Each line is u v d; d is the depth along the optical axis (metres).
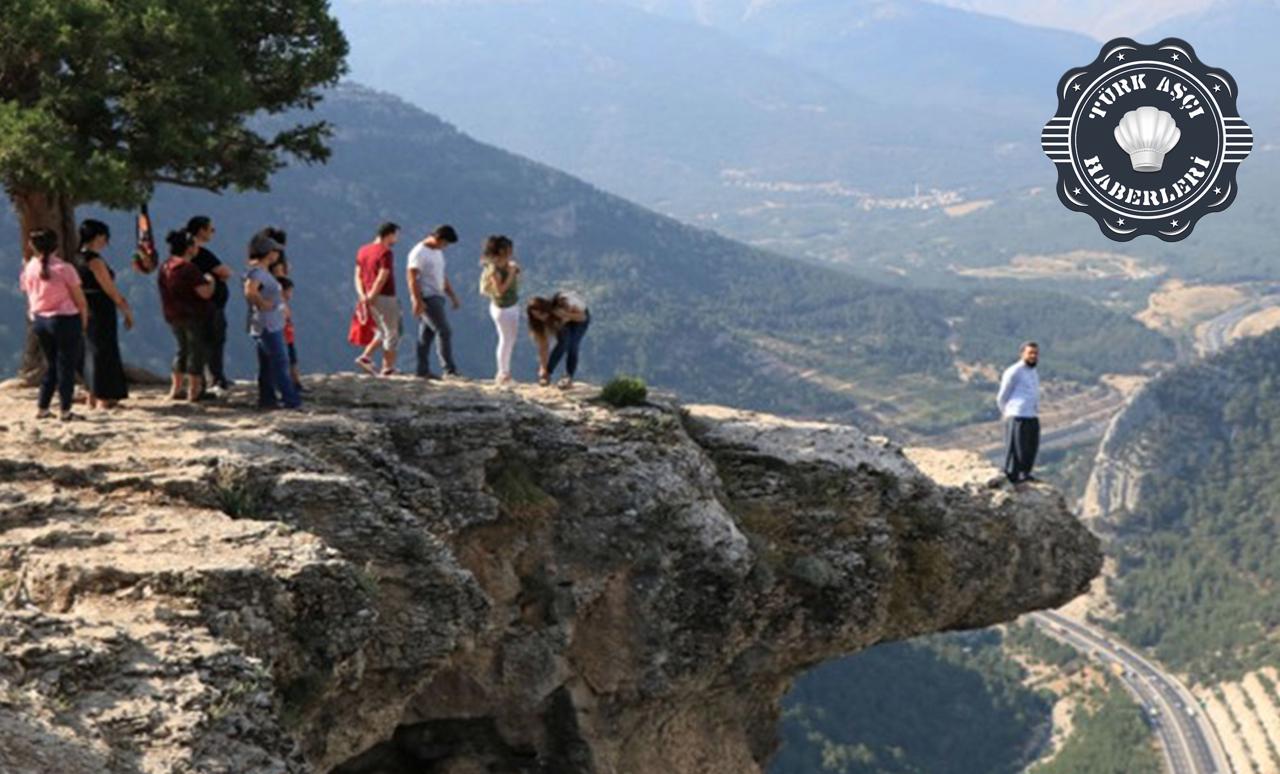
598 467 23.94
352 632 14.31
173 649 11.75
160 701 10.95
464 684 22.78
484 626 17.94
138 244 24.59
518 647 22.97
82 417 19.97
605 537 23.64
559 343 27.17
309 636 14.02
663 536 24.03
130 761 10.16
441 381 26.19
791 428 28.23
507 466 23.27
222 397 23.02
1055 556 30.44
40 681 10.64
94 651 11.20
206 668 11.65
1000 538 29.47
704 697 26.62
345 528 17.16
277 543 14.62
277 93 27.45
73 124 22.80
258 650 13.23
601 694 23.95
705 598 24.42
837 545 27.03
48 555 13.57
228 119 25.08
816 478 27.22
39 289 19.48
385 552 17.30
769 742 29.47
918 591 28.78
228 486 16.53
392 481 20.59
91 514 15.24
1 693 10.21
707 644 24.61
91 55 22.27
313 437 20.22
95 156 21.53
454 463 22.39
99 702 10.73
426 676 17.44
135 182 24.22
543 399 25.45
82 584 13.07
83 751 9.96
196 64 23.81
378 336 26.80
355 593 14.42
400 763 23.41
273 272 22.83
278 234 22.72
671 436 25.31
